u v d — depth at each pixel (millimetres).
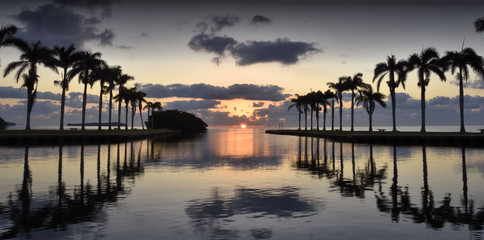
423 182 17125
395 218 10719
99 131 63312
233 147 45875
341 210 11703
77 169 21953
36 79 52906
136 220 10531
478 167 22844
